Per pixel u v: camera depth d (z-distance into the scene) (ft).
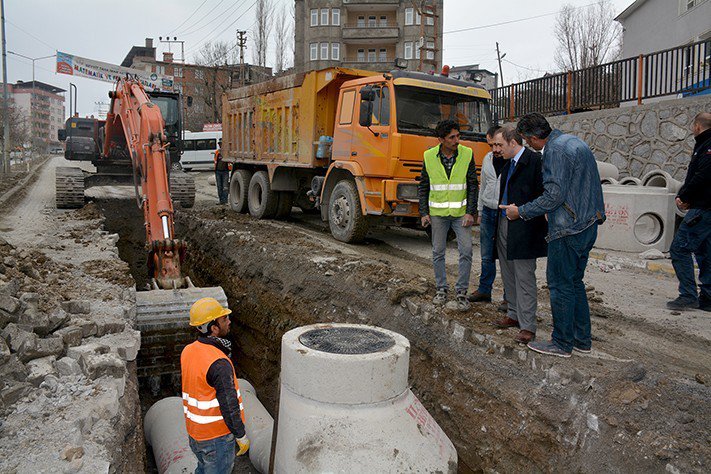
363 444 11.94
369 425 12.16
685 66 36.11
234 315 31.42
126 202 50.72
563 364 14.64
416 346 19.20
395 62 30.86
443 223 19.20
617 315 19.35
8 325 15.11
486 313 18.98
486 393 16.03
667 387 13.23
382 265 25.03
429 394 18.03
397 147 28.32
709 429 11.66
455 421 16.78
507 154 16.15
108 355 15.24
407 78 28.91
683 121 33.53
